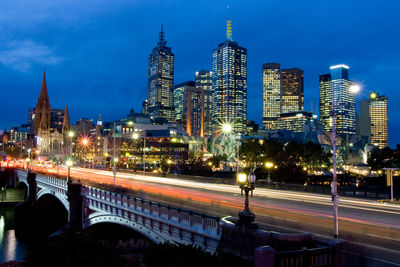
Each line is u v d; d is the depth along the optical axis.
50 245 18.83
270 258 15.60
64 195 57.19
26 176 93.69
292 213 31.61
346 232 24.53
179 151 189.38
